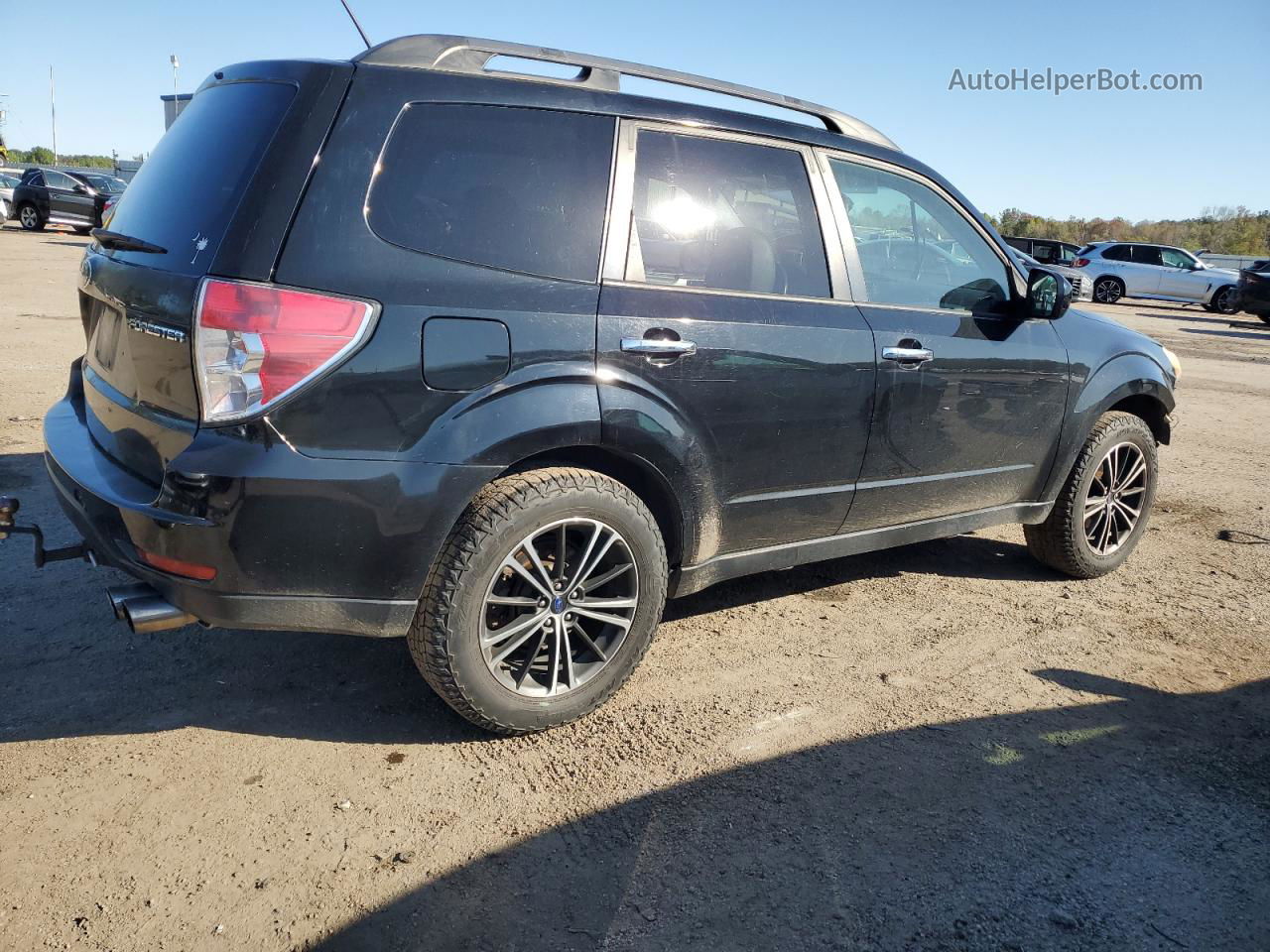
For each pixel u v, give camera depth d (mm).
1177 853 2547
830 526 3613
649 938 2170
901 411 3619
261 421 2391
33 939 2082
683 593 3281
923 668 3574
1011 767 2924
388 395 2512
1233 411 9562
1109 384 4379
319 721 3010
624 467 3084
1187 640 3939
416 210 2621
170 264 2518
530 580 2809
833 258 3506
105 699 3061
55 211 25625
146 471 2645
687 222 3127
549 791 2701
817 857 2465
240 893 2252
